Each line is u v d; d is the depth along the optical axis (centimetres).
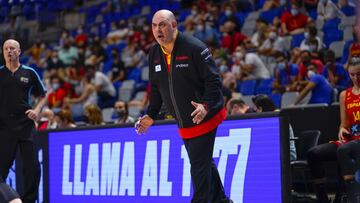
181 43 1241
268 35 3303
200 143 1253
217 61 3216
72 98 3672
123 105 2380
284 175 1391
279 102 2728
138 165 1673
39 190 1964
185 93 1254
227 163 1498
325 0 3322
